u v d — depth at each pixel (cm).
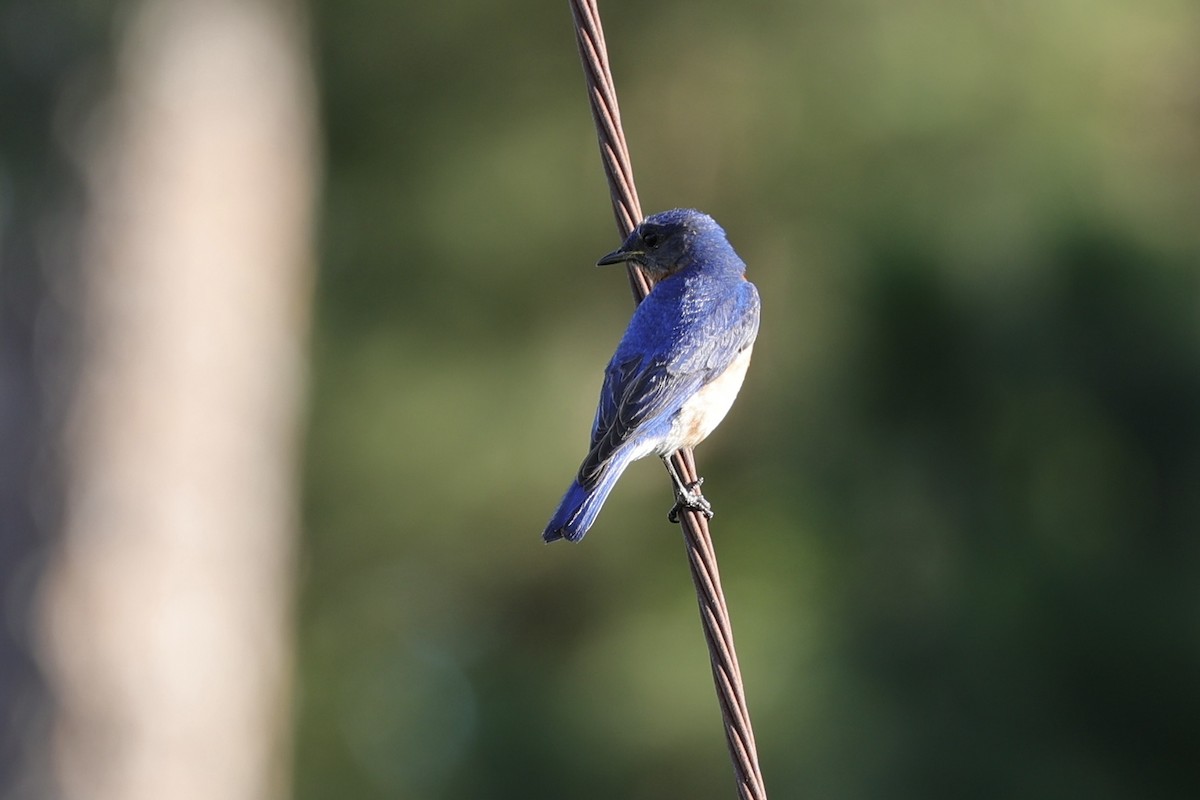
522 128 1798
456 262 1808
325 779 1905
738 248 1797
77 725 1633
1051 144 1691
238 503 1770
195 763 1680
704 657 1680
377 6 1795
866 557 1627
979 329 1623
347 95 1858
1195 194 1777
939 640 1570
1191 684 1542
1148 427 1609
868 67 1708
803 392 1692
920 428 1650
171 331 1733
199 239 1758
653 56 1764
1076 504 1606
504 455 1770
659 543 1780
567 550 1786
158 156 1744
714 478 1755
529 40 1781
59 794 1619
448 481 1780
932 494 1616
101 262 1720
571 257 1806
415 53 1814
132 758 1645
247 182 1797
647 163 1798
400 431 1784
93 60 1723
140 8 1734
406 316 1848
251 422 1797
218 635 1719
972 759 1538
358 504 1825
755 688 1594
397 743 1903
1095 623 1550
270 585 1800
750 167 1775
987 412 1628
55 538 1669
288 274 1850
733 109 1775
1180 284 1642
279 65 1823
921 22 1720
